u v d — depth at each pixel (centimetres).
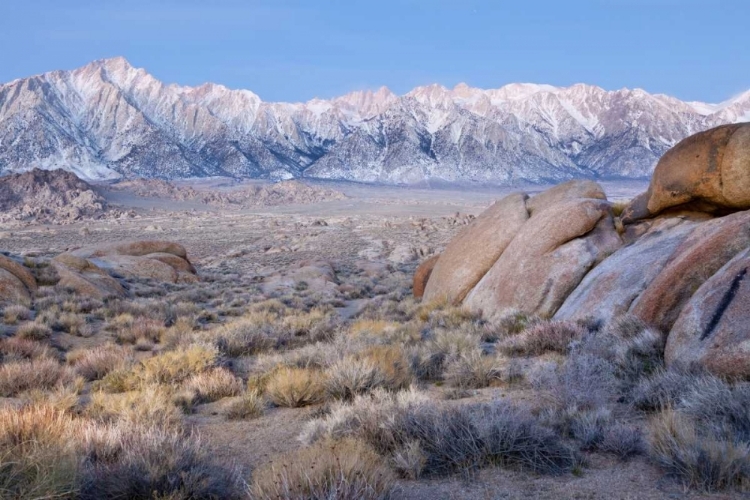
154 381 1049
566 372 808
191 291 3111
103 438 600
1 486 436
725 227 1015
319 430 679
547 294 1586
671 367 816
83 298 2403
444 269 2141
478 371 938
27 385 1055
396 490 497
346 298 3180
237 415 841
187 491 497
